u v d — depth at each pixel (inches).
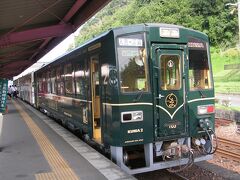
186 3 2110.0
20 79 1697.8
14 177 270.1
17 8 530.0
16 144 410.3
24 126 584.1
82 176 264.2
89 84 360.5
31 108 1033.5
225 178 339.9
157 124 303.3
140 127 296.0
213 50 2023.9
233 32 2007.9
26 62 1371.8
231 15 2016.5
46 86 727.7
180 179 330.3
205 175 351.6
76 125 436.8
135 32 297.4
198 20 2064.5
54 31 690.8
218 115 708.0
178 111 311.6
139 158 321.1
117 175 264.8
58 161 313.9
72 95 446.3
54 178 262.7
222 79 1601.9
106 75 307.1
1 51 944.3
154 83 301.9
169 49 308.7
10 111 938.1
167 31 307.6
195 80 323.3
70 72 453.1
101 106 323.3
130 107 292.5
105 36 306.2
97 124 357.4
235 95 1152.8
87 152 347.3
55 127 554.3
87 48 360.2
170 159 309.9
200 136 329.1
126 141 291.0
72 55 433.4
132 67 295.4
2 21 596.7
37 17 631.8
